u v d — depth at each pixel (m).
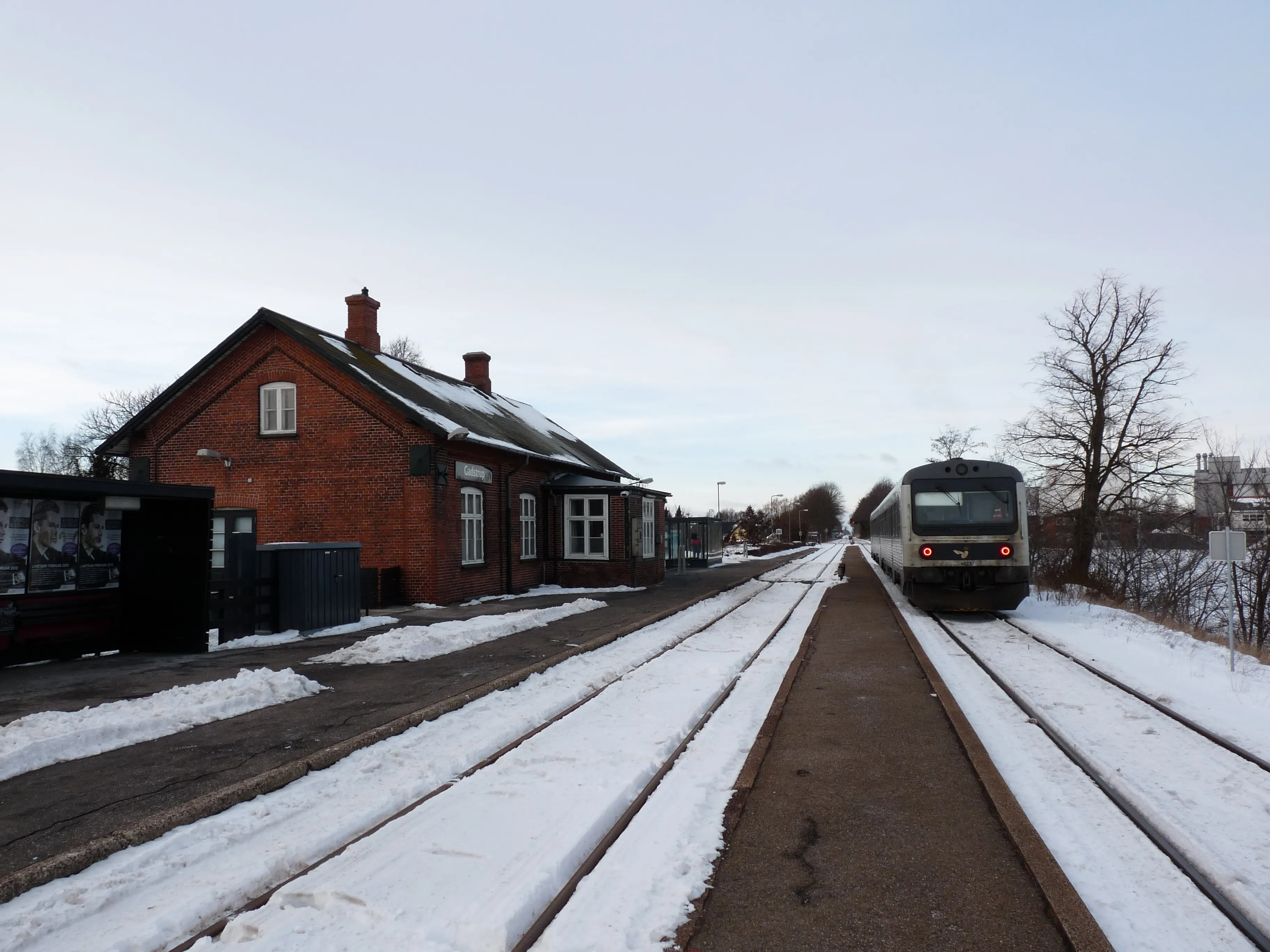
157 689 8.98
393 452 17.92
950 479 16.42
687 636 13.45
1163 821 5.08
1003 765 6.29
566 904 4.05
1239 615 21.83
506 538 21.16
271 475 18.81
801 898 4.13
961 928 3.82
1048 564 27.64
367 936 3.72
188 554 11.54
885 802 5.53
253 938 3.76
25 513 10.64
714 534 44.84
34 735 6.65
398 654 10.86
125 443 19.94
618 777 5.88
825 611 17.84
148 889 4.31
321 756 6.36
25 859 4.55
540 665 10.22
